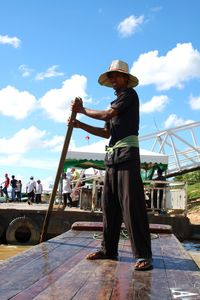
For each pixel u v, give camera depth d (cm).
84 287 332
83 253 494
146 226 421
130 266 421
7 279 351
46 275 370
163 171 1806
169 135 2450
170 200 1666
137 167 429
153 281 359
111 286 339
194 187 3173
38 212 1537
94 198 1576
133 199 421
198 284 349
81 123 473
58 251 504
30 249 514
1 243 1531
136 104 437
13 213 1540
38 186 2461
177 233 1559
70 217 1541
